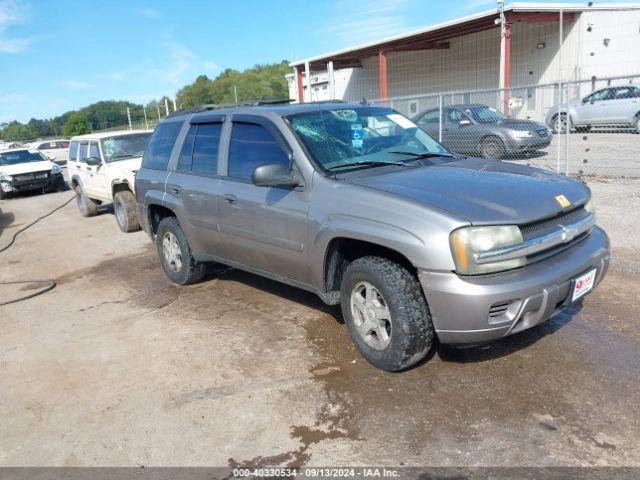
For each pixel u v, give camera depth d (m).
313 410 3.44
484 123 12.66
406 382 3.65
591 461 2.80
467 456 2.90
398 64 29.20
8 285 6.98
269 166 4.02
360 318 3.91
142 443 3.25
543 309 3.34
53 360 4.50
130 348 4.59
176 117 5.92
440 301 3.28
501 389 3.49
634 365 3.65
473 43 25.48
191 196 5.28
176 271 6.04
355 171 4.12
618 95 16.28
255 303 5.39
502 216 3.29
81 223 11.34
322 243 3.90
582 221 3.74
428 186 3.71
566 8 20.47
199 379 3.95
